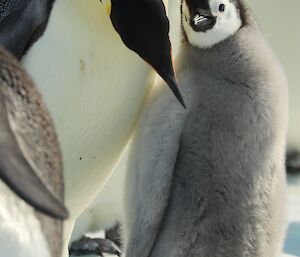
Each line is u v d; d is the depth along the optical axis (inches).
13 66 166.4
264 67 284.2
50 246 163.2
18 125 161.2
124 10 260.8
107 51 267.4
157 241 277.6
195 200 278.5
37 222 160.2
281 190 288.5
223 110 278.1
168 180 274.7
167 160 274.4
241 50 281.9
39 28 260.4
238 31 283.4
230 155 278.8
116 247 428.5
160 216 276.5
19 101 163.5
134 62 272.7
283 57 633.0
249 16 289.1
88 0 262.2
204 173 278.5
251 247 283.9
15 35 256.4
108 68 269.0
